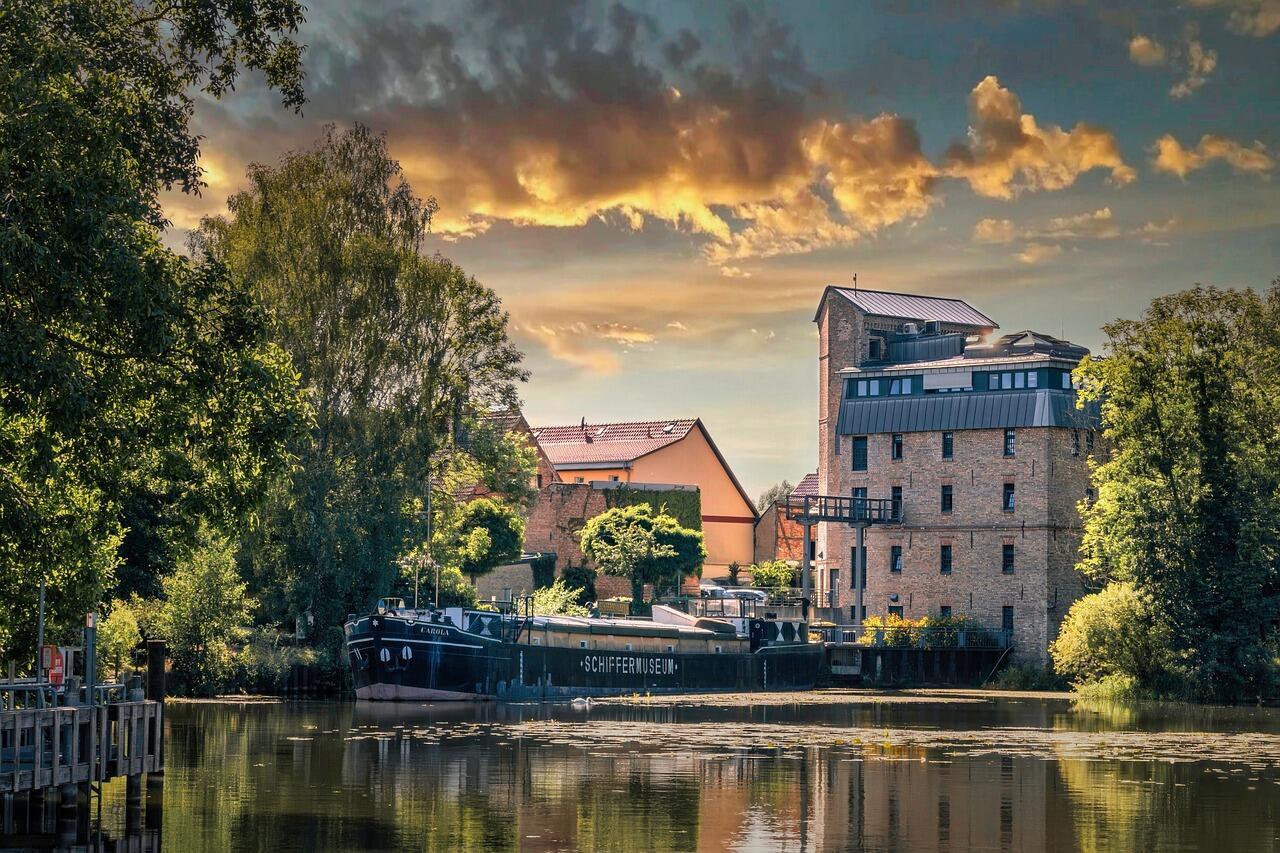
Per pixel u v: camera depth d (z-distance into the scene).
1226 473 78.94
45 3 31.09
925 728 59.22
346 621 75.44
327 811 35.44
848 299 111.62
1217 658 78.25
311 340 75.44
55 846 30.92
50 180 28.72
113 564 47.94
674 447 142.12
